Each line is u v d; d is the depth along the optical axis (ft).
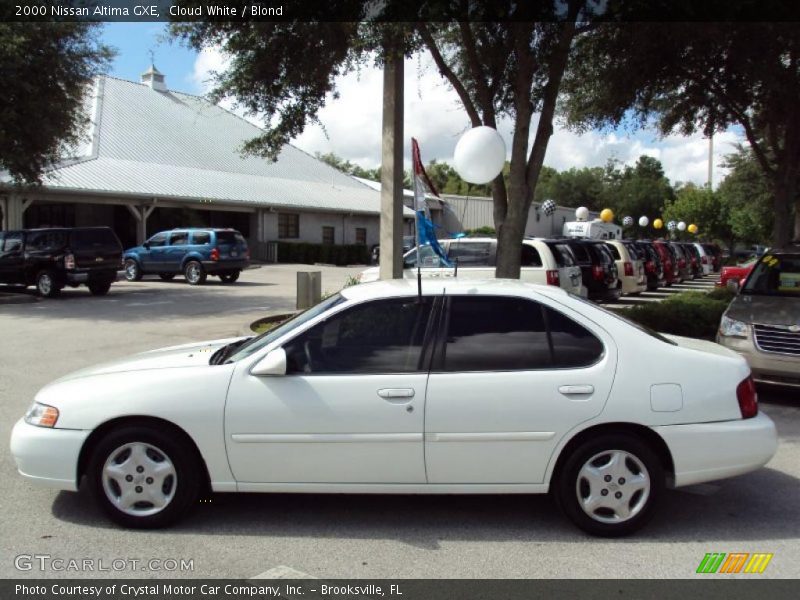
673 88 45.85
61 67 56.24
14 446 14.69
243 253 81.25
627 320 15.31
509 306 14.69
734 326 26.08
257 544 13.84
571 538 14.23
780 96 44.83
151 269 81.20
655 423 13.98
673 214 176.24
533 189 31.42
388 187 34.22
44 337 40.14
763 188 99.40
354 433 14.01
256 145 35.63
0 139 52.34
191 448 14.40
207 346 17.76
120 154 105.40
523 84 30.37
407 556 13.38
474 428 13.93
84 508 15.62
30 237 61.52
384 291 15.06
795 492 17.10
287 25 29.63
